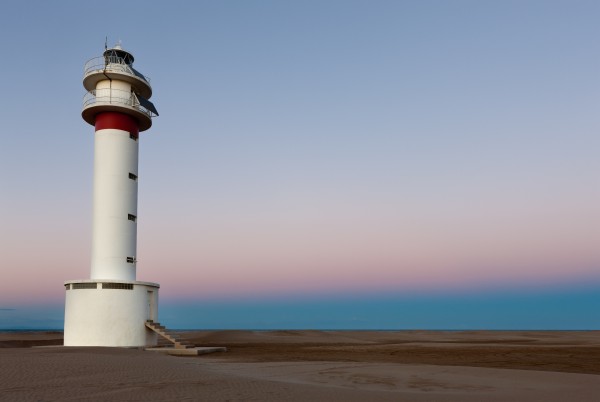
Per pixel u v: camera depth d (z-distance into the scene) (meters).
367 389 15.70
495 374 20.14
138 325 31.97
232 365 22.56
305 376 18.84
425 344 46.12
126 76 34.44
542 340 55.47
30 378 14.98
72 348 27.95
